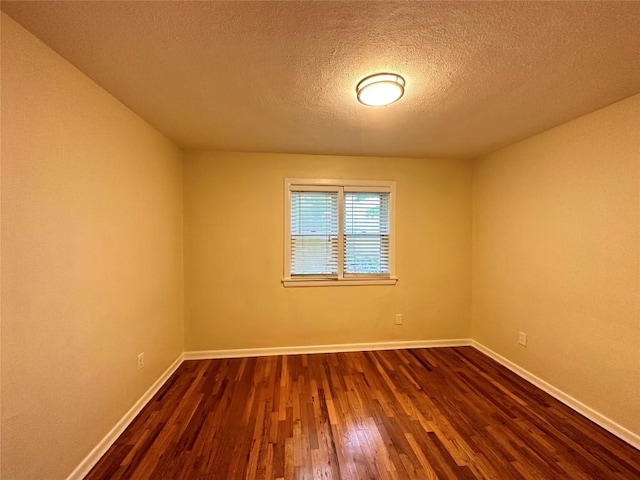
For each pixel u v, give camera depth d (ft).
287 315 10.57
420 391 7.95
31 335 4.13
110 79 5.38
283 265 10.52
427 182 11.18
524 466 5.30
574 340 7.14
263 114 6.98
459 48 4.47
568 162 7.35
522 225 8.87
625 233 6.08
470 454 5.59
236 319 10.35
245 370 9.26
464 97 6.07
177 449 5.74
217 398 7.60
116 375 6.14
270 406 7.23
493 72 5.13
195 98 6.15
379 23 3.93
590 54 4.59
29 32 4.06
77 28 4.00
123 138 6.44
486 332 10.57
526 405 7.28
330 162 10.66
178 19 3.84
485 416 6.81
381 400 7.50
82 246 5.15
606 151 6.45
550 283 7.86
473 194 11.32
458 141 9.03
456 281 11.38
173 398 7.61
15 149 3.91
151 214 7.77
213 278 10.23
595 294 6.65
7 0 3.49
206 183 10.12
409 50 4.52
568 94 5.91
